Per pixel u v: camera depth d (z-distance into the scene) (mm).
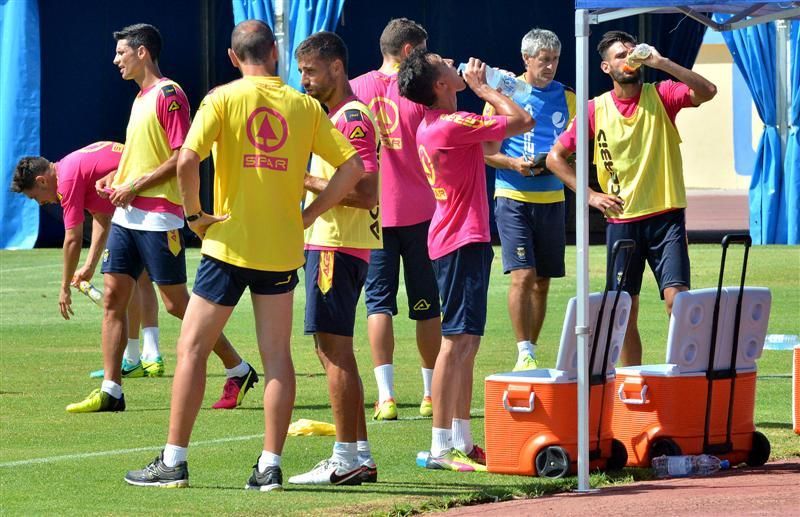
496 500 21281
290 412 22016
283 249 21484
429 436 27156
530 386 22812
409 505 20531
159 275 30578
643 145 28062
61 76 85375
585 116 22156
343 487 22188
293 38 77375
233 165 21344
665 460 23312
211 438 27016
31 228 79750
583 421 21781
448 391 23859
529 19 89750
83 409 30188
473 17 89500
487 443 23359
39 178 32062
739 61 78188
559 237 34969
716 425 24062
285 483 22531
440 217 23469
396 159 28719
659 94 28109
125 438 27031
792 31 77000
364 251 23234
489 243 23688
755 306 24406
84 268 31250
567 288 55438
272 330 21844
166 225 30484
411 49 29531
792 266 62188
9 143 78812
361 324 46531
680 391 23719
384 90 28938
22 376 35594
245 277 21500
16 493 21703
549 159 28203
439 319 29328
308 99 21812
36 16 78750
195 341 21844
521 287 34469
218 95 21297
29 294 56125
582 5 22078
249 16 77688
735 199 142625
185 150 21188
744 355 24438
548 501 20922
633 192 28141
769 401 30656
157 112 30359
